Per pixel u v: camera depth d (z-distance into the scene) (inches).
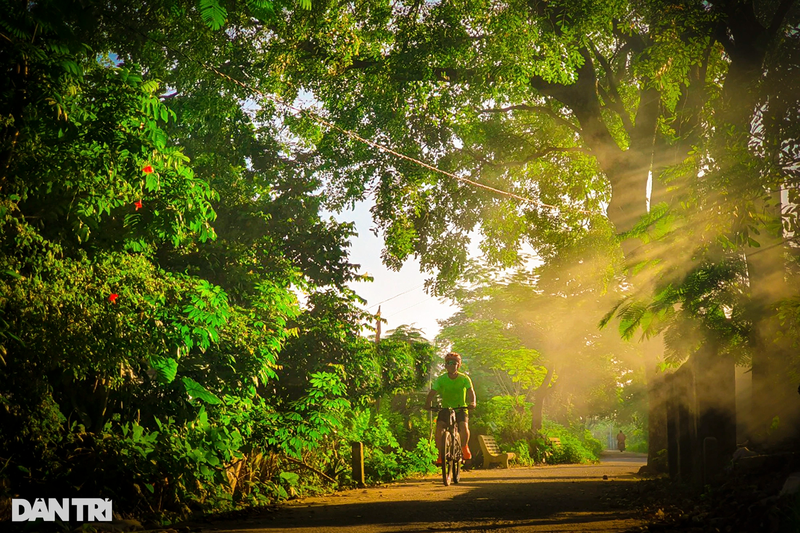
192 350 422.9
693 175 286.5
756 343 284.4
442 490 521.3
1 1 237.5
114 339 298.7
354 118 833.5
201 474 361.7
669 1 555.2
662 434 709.3
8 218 268.7
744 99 287.1
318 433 467.8
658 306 264.8
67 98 305.6
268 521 338.3
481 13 734.5
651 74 588.7
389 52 768.9
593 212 794.2
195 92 717.9
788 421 377.1
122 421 378.9
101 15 437.7
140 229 343.6
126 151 314.2
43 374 298.5
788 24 530.0
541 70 724.0
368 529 306.2
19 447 290.8
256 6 272.5
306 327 622.8
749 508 269.3
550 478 695.7
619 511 358.3
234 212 613.0
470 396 527.5
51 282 284.7
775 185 250.2
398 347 714.2
